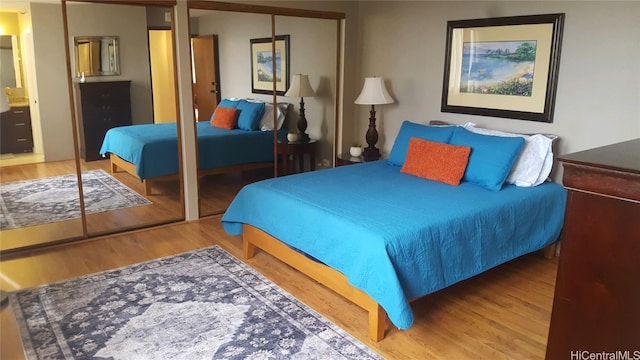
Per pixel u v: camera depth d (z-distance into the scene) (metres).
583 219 1.17
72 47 3.76
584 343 1.22
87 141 4.03
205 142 4.49
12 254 3.56
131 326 2.61
